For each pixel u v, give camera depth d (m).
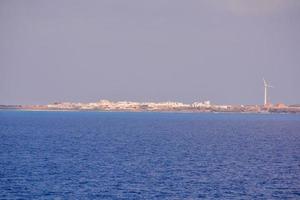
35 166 164.38
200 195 124.44
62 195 122.00
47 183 135.38
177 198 121.06
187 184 137.38
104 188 130.62
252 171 161.38
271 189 132.50
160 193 126.00
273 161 186.88
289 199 121.81
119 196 122.25
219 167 169.12
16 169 157.38
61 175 147.62
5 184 133.12
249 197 123.19
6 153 199.75
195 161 183.88
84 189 129.00
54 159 183.12
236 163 180.12
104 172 154.25
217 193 126.88
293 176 152.12
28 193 123.38
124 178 144.50
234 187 134.38
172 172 156.75
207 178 146.75
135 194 124.56
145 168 164.00
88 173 152.00
